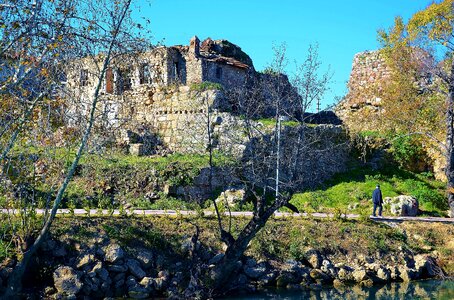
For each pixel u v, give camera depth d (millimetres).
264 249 23484
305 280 22625
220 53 44031
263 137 29312
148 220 23453
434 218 28859
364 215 27234
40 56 16453
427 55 34812
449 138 32656
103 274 19984
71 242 20781
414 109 37219
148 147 34188
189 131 34719
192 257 20797
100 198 27516
